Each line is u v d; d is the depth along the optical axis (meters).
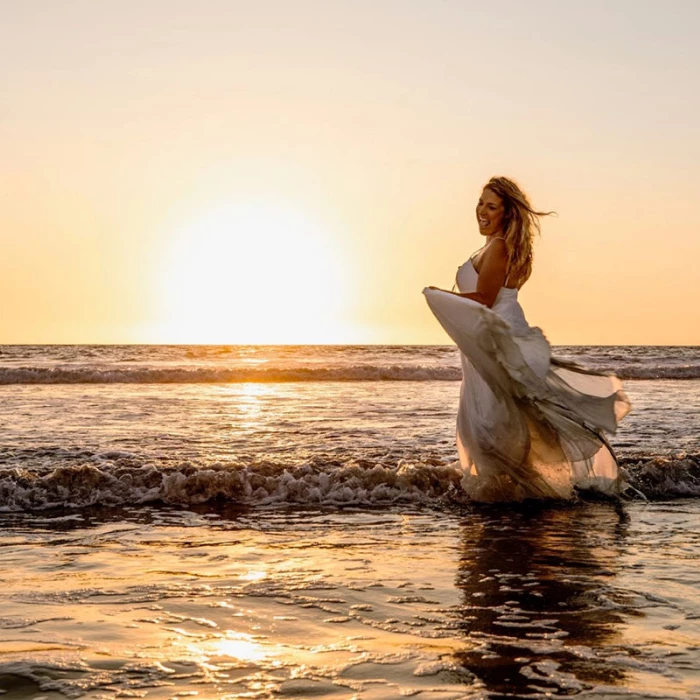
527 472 6.16
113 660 2.89
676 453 7.39
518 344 5.60
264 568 4.22
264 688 2.65
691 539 4.97
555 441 6.00
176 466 6.45
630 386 21.23
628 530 5.23
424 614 3.46
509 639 3.15
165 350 52.22
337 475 6.41
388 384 22.56
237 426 10.77
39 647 3.01
